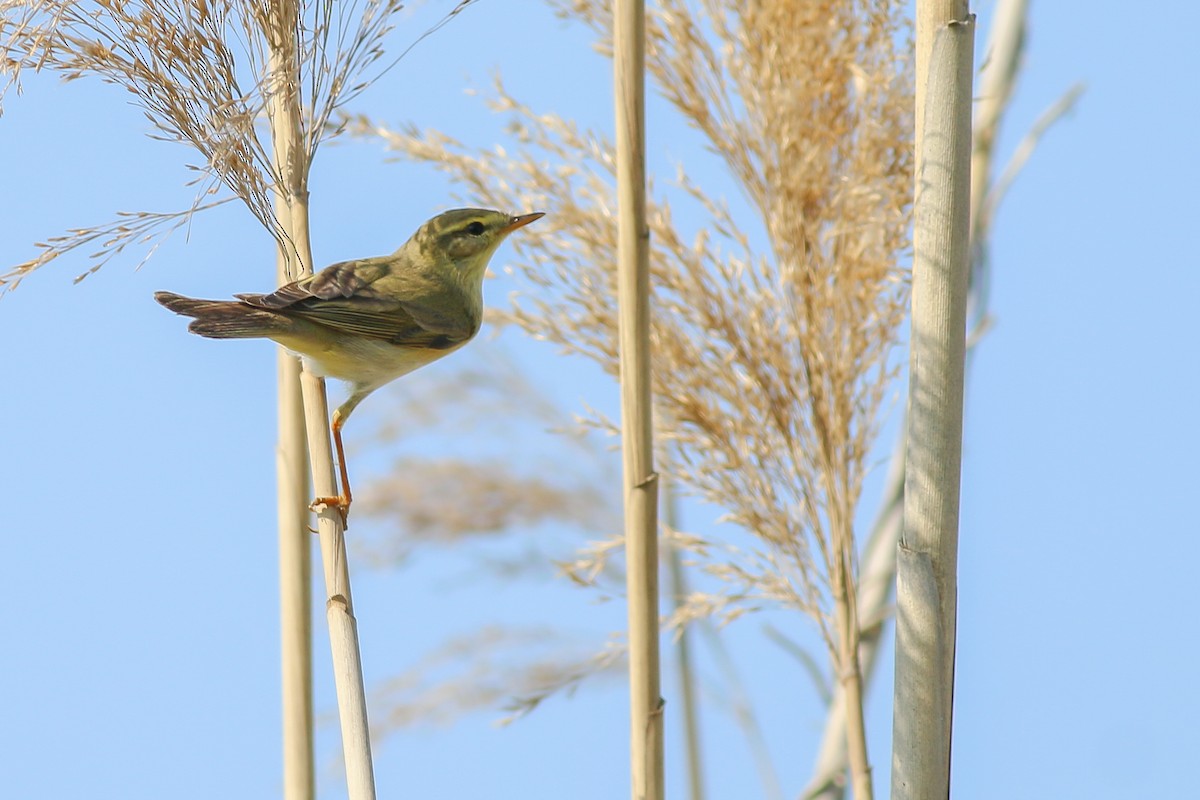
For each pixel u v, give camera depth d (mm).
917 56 6109
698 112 7973
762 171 7949
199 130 6266
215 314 7738
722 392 7898
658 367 7938
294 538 7469
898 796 6125
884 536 9719
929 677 6051
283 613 7484
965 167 6016
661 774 6352
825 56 7973
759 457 7934
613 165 8266
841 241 7898
